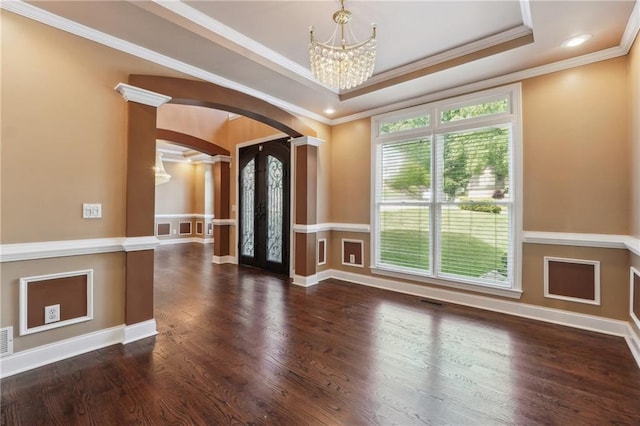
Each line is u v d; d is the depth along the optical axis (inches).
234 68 117.9
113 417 63.9
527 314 122.0
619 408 67.2
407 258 157.5
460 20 97.4
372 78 139.6
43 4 80.3
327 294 154.0
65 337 88.7
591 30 93.0
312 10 92.4
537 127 119.2
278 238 203.9
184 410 66.2
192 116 223.0
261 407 67.3
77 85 90.4
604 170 106.1
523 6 89.8
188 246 338.6
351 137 179.5
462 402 69.7
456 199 141.1
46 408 66.6
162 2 86.2
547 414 65.5
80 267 91.6
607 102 105.4
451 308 133.5
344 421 63.2
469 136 137.6
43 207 84.7
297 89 139.3
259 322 116.7
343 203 183.6
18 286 81.0
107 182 96.3
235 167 237.5
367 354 92.0
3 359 78.6
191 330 108.9
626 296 102.9
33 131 83.0
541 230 118.5
